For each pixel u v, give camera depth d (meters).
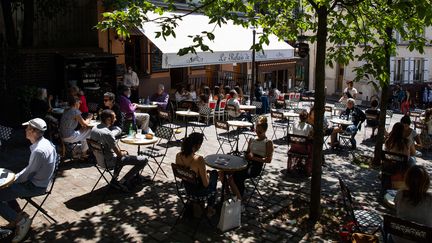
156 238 6.18
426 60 33.22
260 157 7.62
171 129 9.52
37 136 6.19
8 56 12.57
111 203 7.37
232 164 7.00
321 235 6.52
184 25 16.53
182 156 6.46
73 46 15.71
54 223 6.50
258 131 7.76
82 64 14.40
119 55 16.88
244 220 6.95
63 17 15.62
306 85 33.69
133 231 6.36
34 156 6.05
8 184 5.52
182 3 18.22
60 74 14.00
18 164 9.25
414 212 4.96
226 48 16.45
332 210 7.56
